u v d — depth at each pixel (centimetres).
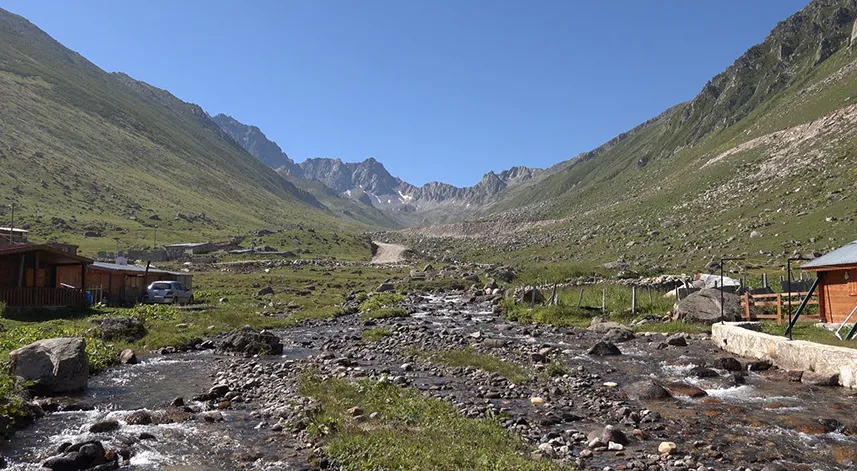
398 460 1228
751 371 2394
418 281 8038
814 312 3450
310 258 12369
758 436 1516
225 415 1698
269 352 2844
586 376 2283
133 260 9838
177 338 3072
